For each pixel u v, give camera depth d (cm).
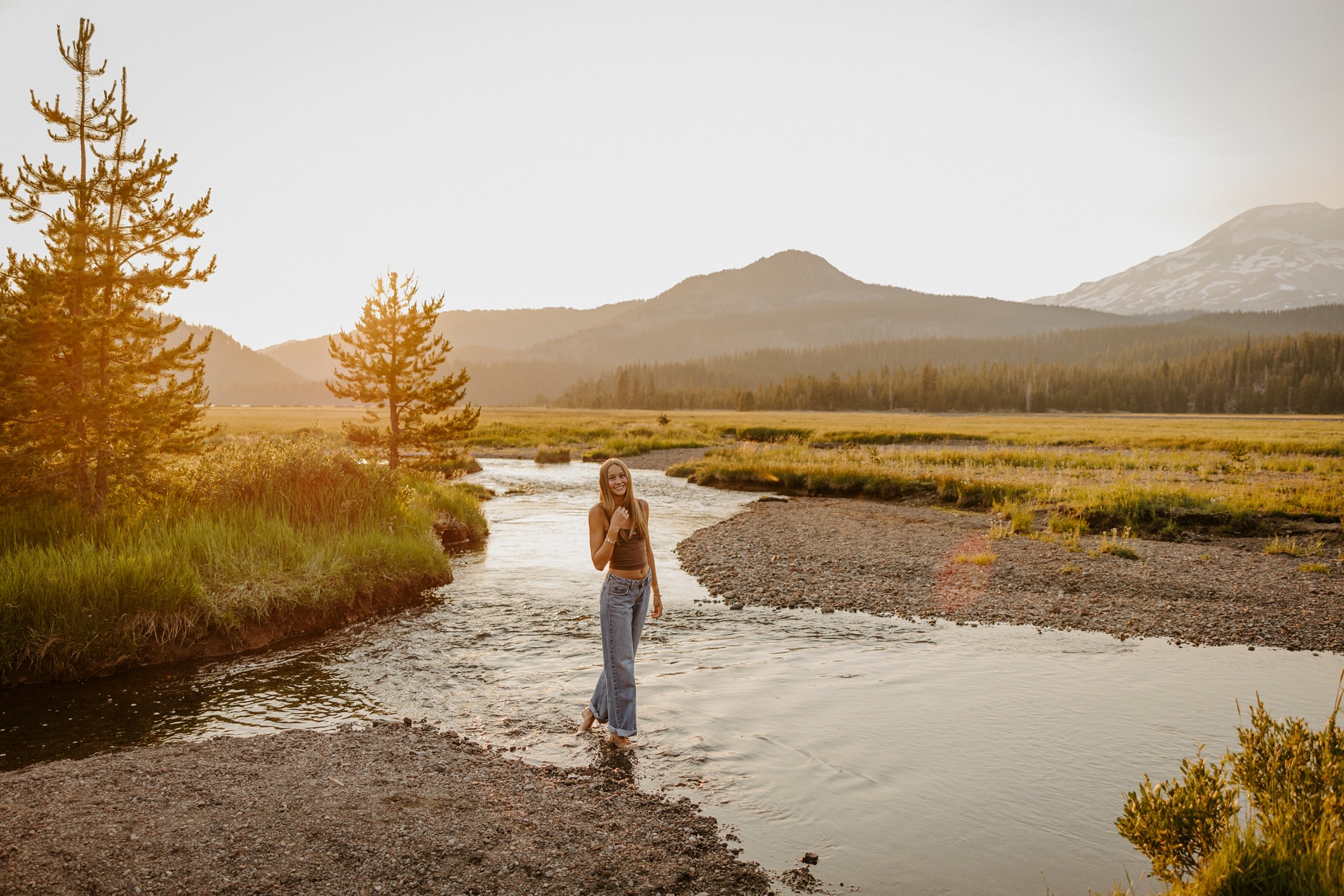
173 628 782
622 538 570
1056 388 18488
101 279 1053
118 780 455
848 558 1360
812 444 4912
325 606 920
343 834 391
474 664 766
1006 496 2069
